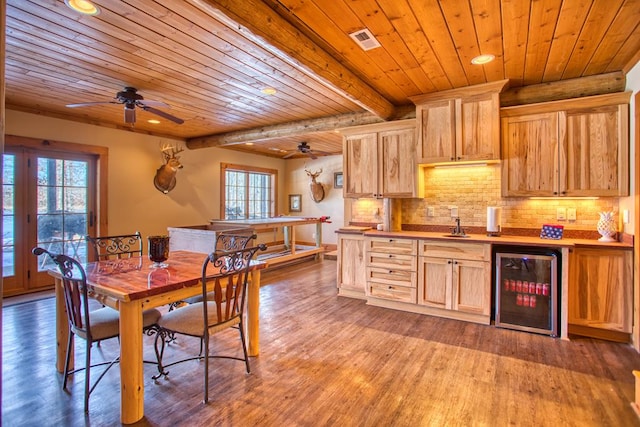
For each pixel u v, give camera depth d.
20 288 4.54
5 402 2.16
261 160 8.29
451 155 3.73
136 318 2.00
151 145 5.94
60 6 2.21
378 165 4.31
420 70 3.22
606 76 3.31
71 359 2.54
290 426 1.94
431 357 2.76
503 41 2.67
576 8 2.22
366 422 1.97
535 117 3.47
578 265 3.18
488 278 3.43
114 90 3.83
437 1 2.16
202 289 2.25
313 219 6.97
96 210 5.25
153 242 2.55
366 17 2.35
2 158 1.21
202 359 2.71
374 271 4.08
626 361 2.69
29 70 3.25
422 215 4.30
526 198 3.73
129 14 2.30
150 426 1.94
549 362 2.67
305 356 2.78
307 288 4.89
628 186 3.10
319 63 2.76
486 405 2.12
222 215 7.26
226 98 4.10
